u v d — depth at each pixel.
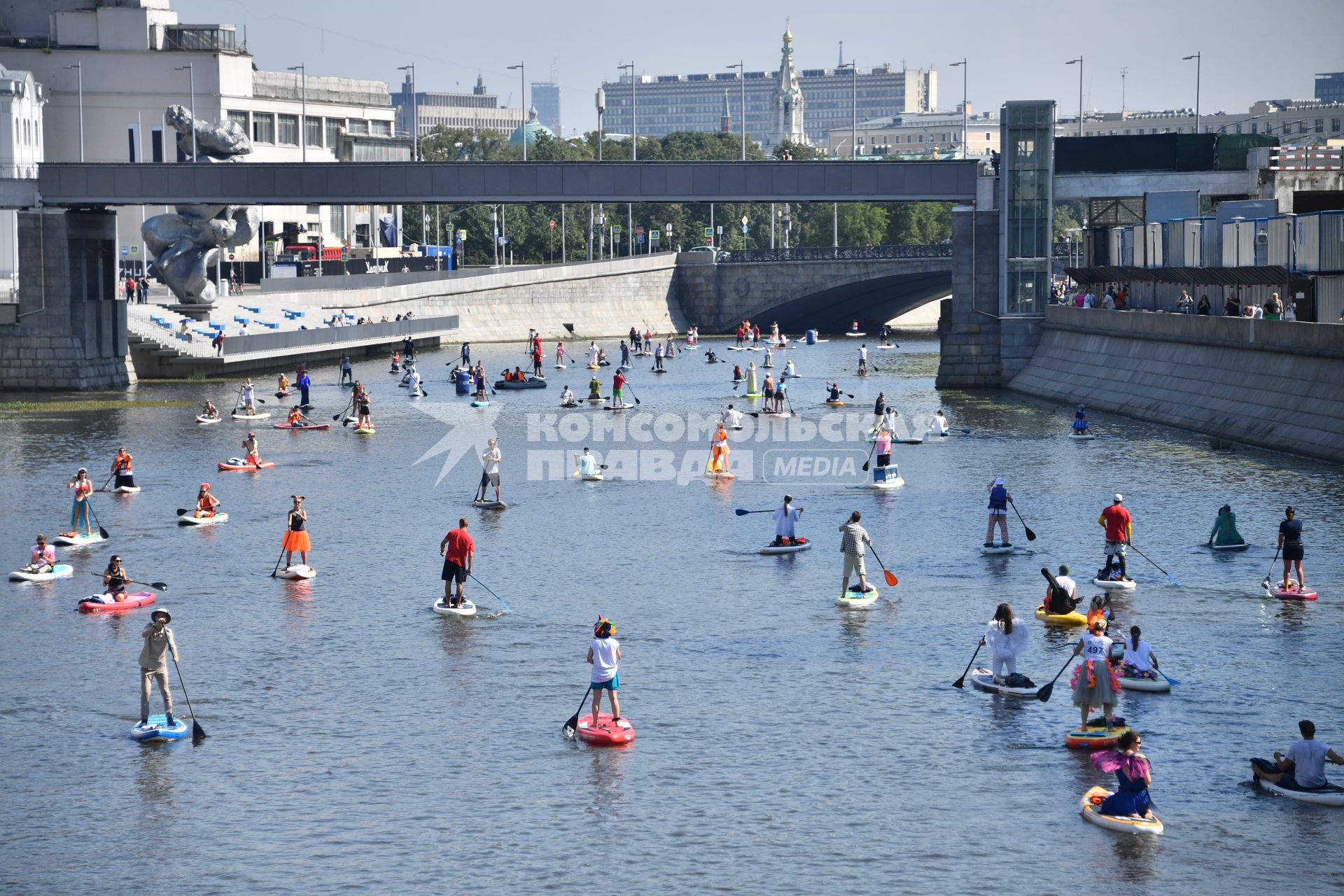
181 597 75.50
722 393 183.62
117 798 48.69
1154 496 99.38
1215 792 48.16
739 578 78.94
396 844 44.81
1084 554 82.94
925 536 89.06
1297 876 42.16
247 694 59.41
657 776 50.06
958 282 176.75
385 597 75.06
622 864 43.22
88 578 80.12
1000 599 73.31
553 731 54.62
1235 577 76.69
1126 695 57.88
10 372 176.12
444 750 52.72
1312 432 114.75
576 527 93.88
